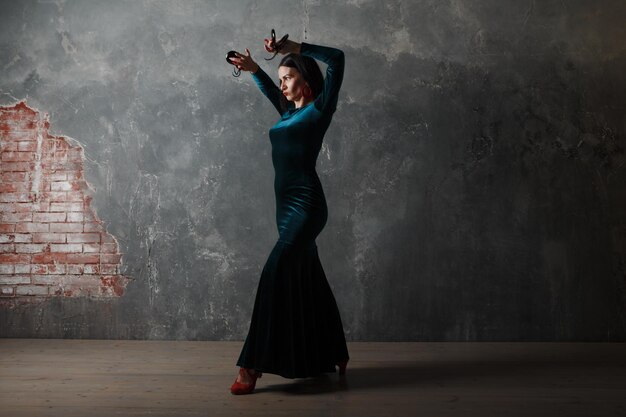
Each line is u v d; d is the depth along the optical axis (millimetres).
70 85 4004
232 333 3934
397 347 3730
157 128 3988
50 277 3963
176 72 3996
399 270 3924
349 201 3945
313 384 2832
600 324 3881
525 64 3955
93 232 3973
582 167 3918
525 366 3197
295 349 2748
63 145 3990
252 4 3998
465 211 3928
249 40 3992
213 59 3998
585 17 3957
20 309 3963
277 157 2893
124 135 3988
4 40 4027
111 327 3953
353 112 3959
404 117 3951
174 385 2789
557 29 3957
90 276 3961
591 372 3062
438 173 3943
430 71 3959
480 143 3941
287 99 3162
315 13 3982
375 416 2330
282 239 2785
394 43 3971
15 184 3982
